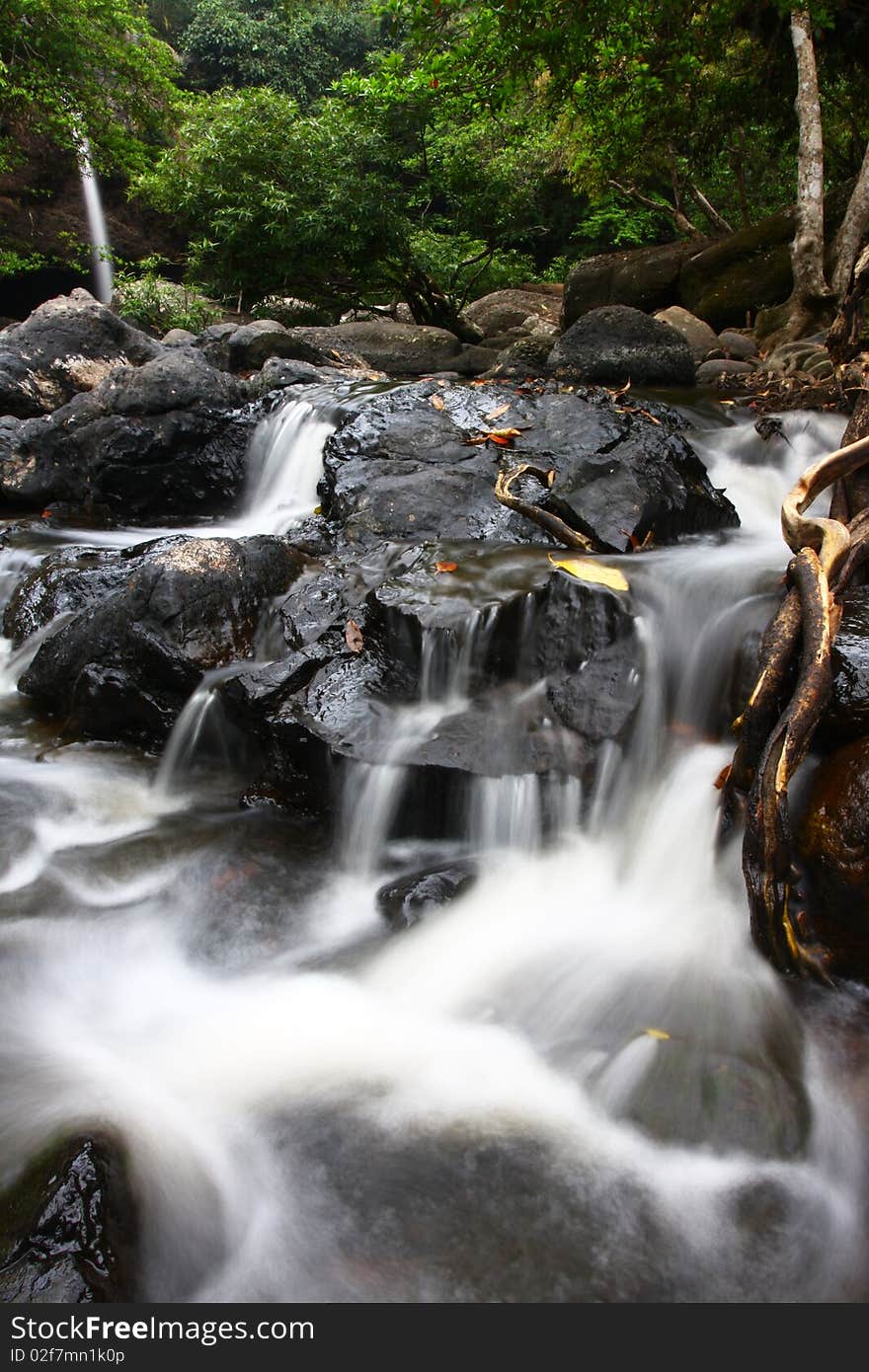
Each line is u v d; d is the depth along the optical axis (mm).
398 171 16672
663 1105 2756
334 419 7895
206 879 3906
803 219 11969
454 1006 3211
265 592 5168
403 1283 2287
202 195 15891
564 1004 3186
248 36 28219
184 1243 2365
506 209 18422
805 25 12133
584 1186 2525
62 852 4051
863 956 3098
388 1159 2604
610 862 3902
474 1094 2832
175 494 8578
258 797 4434
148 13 30422
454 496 5938
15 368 10203
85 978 3361
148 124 19469
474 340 17734
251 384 9750
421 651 4383
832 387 8008
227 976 3396
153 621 4898
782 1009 3078
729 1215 2455
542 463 6152
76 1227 2215
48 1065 2885
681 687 4348
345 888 3908
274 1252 2357
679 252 15172
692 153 16828
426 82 11016
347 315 18891
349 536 5805
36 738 5074
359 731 4184
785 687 3533
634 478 5582
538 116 15281
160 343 11648
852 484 4469
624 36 10781
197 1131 2666
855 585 4109
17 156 20094
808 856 3193
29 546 7406
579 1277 2301
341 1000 3246
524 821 3969
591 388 7723
